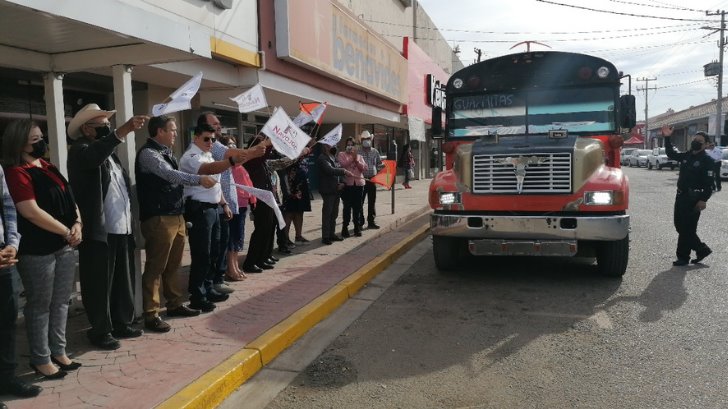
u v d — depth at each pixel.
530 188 6.50
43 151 3.74
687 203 7.50
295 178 8.44
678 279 6.89
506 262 8.16
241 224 6.67
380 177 12.20
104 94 8.79
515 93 8.13
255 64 9.92
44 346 3.80
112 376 3.91
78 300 5.32
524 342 4.91
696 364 4.34
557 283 6.87
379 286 6.92
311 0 11.70
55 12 3.57
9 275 3.51
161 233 4.79
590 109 7.87
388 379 4.23
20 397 3.56
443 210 6.91
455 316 5.68
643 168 43.47
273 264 7.51
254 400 3.92
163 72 8.24
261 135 6.77
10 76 6.68
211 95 10.80
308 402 3.88
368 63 15.95
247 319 5.20
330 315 5.79
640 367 4.32
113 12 3.99
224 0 8.91
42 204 3.68
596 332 5.10
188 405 3.52
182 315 5.30
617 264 6.75
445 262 7.43
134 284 5.12
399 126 23.78
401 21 22.84
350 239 9.44
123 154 4.82
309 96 12.40
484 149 6.77
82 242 4.26
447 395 3.94
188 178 4.64
